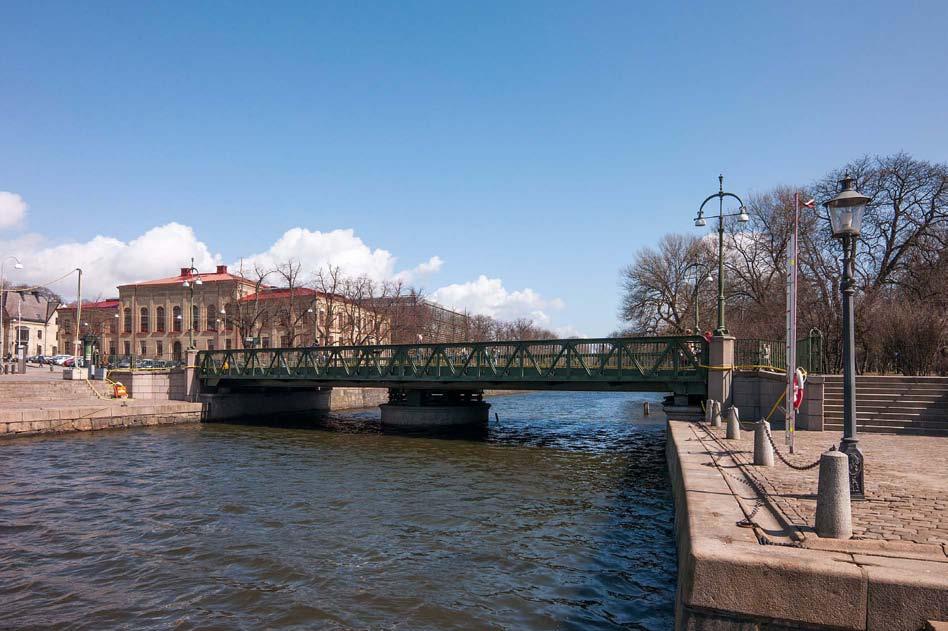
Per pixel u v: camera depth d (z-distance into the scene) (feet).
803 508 23.06
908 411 55.26
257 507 47.37
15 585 31.24
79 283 138.10
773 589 16.51
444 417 110.63
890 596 15.47
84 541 38.70
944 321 95.45
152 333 241.96
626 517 44.57
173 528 41.52
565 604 28.43
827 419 56.39
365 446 83.76
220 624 26.55
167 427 106.11
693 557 17.42
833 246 119.24
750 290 145.59
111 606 28.53
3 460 69.31
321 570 33.27
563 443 88.38
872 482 29.71
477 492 53.31
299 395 136.36
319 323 204.13
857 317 109.40
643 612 27.40
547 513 45.78
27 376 142.92
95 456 72.59
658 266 167.84
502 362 93.40
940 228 116.88
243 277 190.90
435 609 27.91
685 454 37.93
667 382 73.82
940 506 24.27
